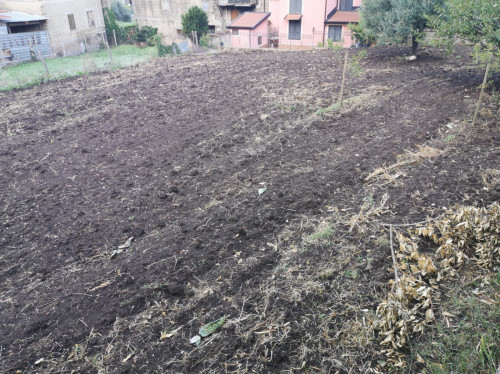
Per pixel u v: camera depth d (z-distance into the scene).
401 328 3.17
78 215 5.61
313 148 6.91
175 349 3.34
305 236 4.61
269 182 5.88
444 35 9.66
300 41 24.00
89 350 3.40
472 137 6.70
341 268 4.07
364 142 6.96
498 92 8.89
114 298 3.94
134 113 9.87
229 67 14.43
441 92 9.31
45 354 3.39
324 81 11.33
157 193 5.95
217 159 6.87
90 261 4.62
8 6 23.72
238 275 4.09
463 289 3.71
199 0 27.38
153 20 29.52
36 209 5.86
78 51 25.61
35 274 4.50
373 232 4.55
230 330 3.49
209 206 5.43
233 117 8.86
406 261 4.04
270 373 3.09
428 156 6.15
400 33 12.56
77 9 25.17
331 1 23.16
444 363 2.99
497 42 8.27
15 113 10.55
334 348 3.26
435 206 4.92
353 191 5.48
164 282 4.07
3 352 3.43
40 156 7.70
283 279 4.01
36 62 21.19
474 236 4.20
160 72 14.44
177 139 7.90
